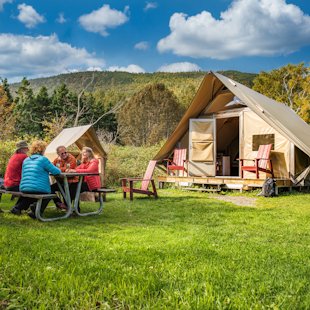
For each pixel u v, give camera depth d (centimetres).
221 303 230
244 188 1084
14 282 255
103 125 3369
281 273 294
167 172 1295
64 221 529
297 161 1109
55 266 289
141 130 3656
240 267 308
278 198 938
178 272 284
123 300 232
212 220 575
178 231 473
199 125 1265
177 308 220
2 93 2553
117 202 807
